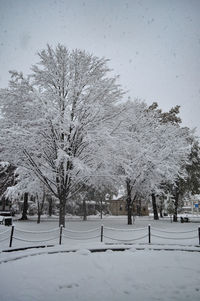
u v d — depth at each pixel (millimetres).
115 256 7895
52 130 11688
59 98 12312
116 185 16688
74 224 18297
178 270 6309
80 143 12484
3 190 23484
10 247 8641
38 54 13172
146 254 8273
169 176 18531
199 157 26719
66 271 6074
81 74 13008
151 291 4773
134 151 16844
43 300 4254
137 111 20500
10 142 11211
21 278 5469
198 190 26984
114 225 17625
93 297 4430
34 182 13836
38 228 15141
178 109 27594
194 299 4375
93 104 11578
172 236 12703
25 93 12094
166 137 21250
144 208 54562
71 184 12836
